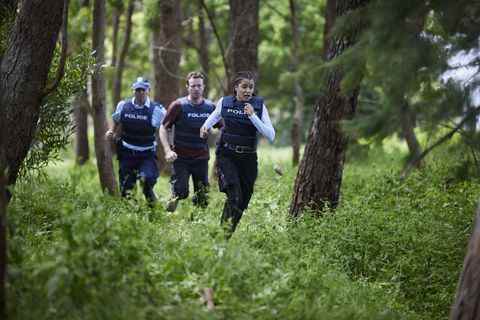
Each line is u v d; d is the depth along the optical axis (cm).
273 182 2612
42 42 1447
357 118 1182
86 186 2658
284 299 1164
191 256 1220
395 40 1107
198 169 1902
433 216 1873
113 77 4281
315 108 1847
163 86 3509
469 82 1142
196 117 1870
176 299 1102
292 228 1664
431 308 1413
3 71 1439
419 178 2361
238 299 1124
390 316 1222
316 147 1838
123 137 1986
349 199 2150
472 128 1146
